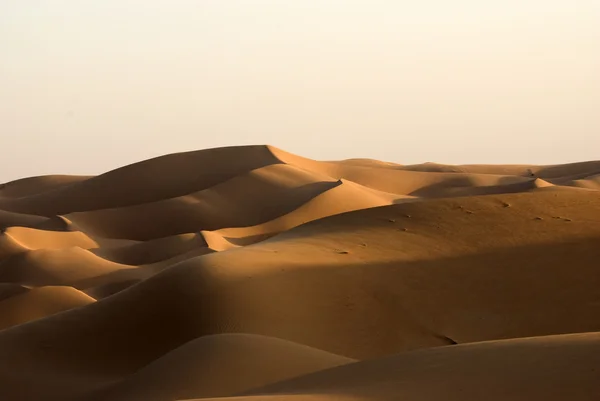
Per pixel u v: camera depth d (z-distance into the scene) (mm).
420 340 66312
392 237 83625
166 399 40469
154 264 153750
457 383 28375
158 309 67375
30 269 149000
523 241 80750
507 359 30688
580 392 24953
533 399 25031
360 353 64312
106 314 68438
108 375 61406
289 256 77438
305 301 68750
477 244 80688
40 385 59219
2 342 66125
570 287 71938
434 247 80375
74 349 64875
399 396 27500
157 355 63656
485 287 72500
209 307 66312
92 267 150875
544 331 66250
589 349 29844
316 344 64500
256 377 41719
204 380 41688
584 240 80125
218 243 172250
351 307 68938
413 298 70812
